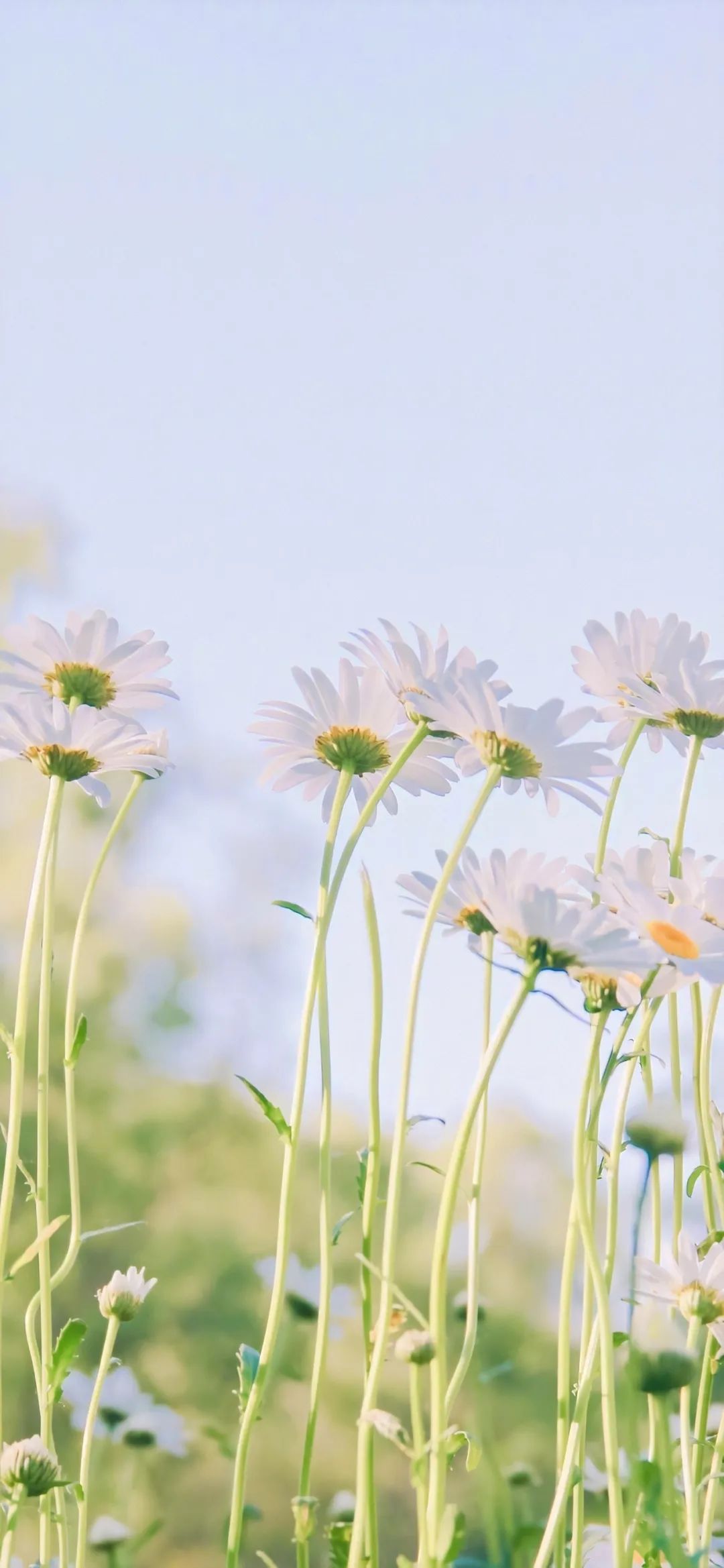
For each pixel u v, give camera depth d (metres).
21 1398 5.73
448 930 1.45
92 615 1.55
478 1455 1.45
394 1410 5.37
